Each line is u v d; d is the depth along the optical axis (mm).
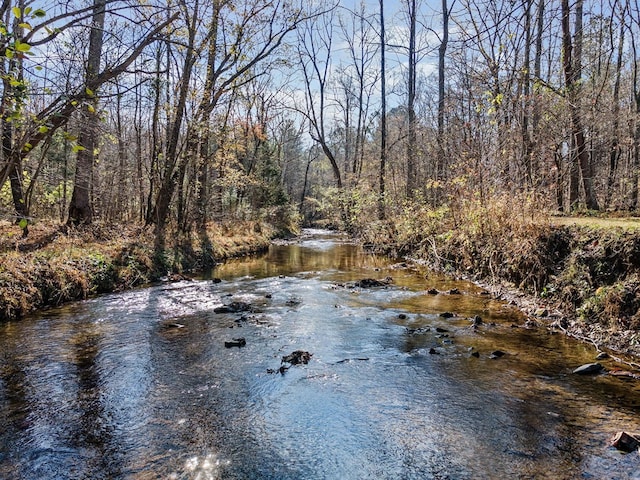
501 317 8234
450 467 3730
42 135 4074
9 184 12867
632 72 20234
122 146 20125
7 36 3223
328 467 3768
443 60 20250
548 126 11883
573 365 5863
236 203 27859
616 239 7434
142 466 3758
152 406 4836
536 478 3543
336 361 6145
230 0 15078
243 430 4355
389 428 4375
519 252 9758
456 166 13805
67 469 3717
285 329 7613
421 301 9625
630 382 5289
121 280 11016
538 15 6293
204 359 6215
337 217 32688
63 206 18391
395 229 19266
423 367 5887
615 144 18641
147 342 6898
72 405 4840
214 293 10602
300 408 4805
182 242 15586
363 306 9227
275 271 14289
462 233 13000
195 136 16312
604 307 6973
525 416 4539
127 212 23031
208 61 16172
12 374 5637
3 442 4105
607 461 3729
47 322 7883
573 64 12094
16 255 9602
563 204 13039
